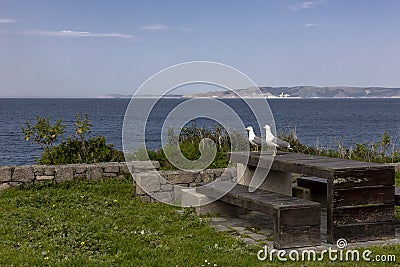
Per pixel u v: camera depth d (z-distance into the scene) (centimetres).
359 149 1505
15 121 5244
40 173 1066
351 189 684
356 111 9019
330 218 684
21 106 11744
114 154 1243
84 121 1349
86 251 643
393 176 704
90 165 1109
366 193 691
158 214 865
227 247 671
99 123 4231
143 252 637
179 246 670
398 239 712
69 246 655
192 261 605
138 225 779
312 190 973
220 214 895
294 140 1512
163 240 699
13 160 2044
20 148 2467
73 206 905
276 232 671
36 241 680
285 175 938
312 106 12494
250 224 831
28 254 620
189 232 755
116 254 630
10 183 1045
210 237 726
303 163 748
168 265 591
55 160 1183
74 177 1088
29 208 880
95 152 1226
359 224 691
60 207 898
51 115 6506
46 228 740
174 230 762
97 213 851
